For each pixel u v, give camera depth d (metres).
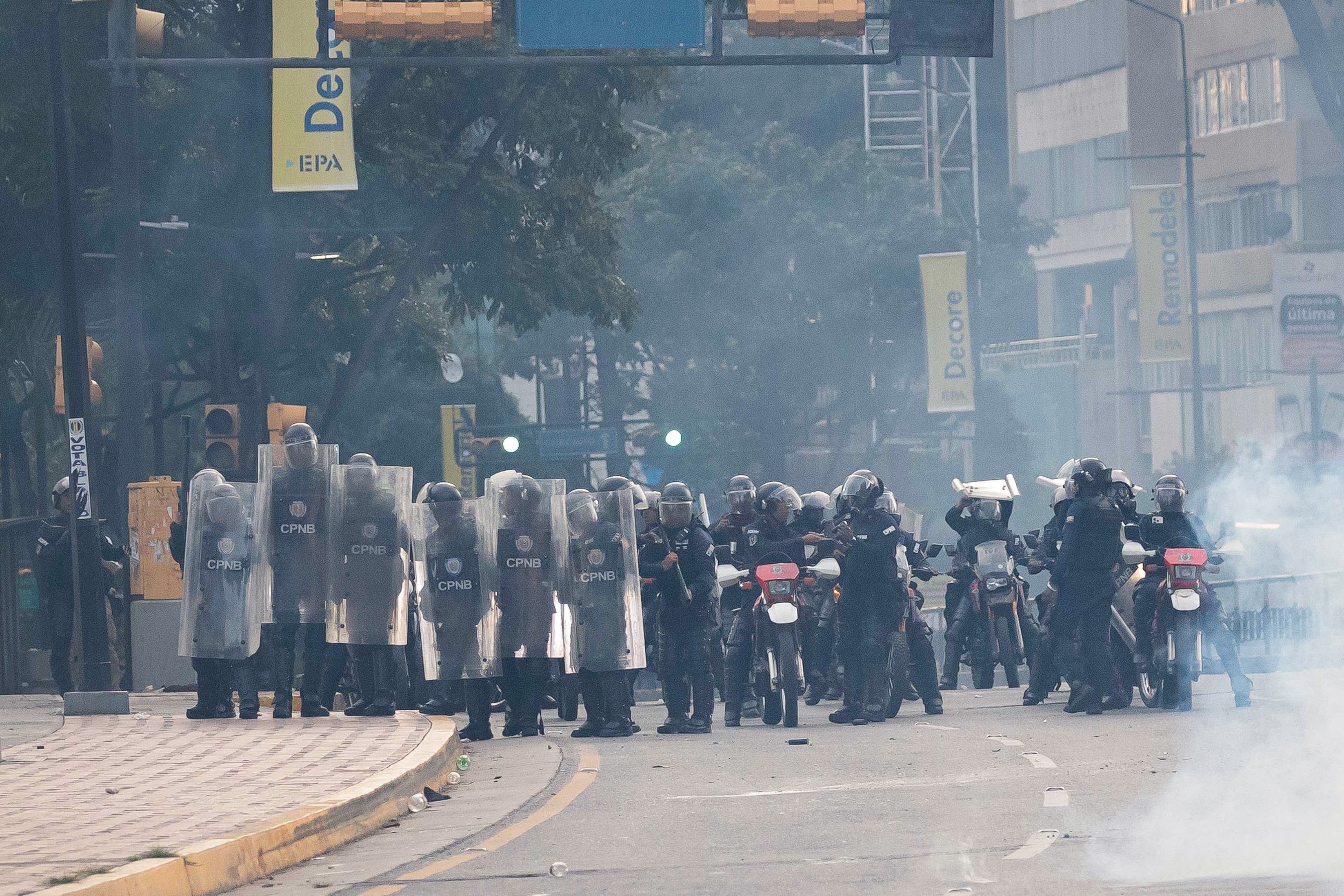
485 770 42.97
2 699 59.97
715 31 62.81
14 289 103.44
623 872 28.20
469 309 110.38
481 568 49.50
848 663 52.16
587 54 94.94
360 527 49.88
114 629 70.88
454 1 61.25
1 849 28.91
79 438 53.22
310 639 50.44
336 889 27.84
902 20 62.03
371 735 44.47
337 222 103.88
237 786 35.91
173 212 97.50
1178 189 158.00
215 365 99.44
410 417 159.12
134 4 66.38
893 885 26.19
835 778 38.91
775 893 25.97
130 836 29.91
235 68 63.22
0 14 92.25
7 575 64.12
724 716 58.00
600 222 108.69
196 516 49.94
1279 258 145.38
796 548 53.59
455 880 28.16
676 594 51.06
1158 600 52.16
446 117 104.25
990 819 32.31
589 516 49.97
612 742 48.62
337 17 61.22
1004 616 64.31
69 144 53.78
